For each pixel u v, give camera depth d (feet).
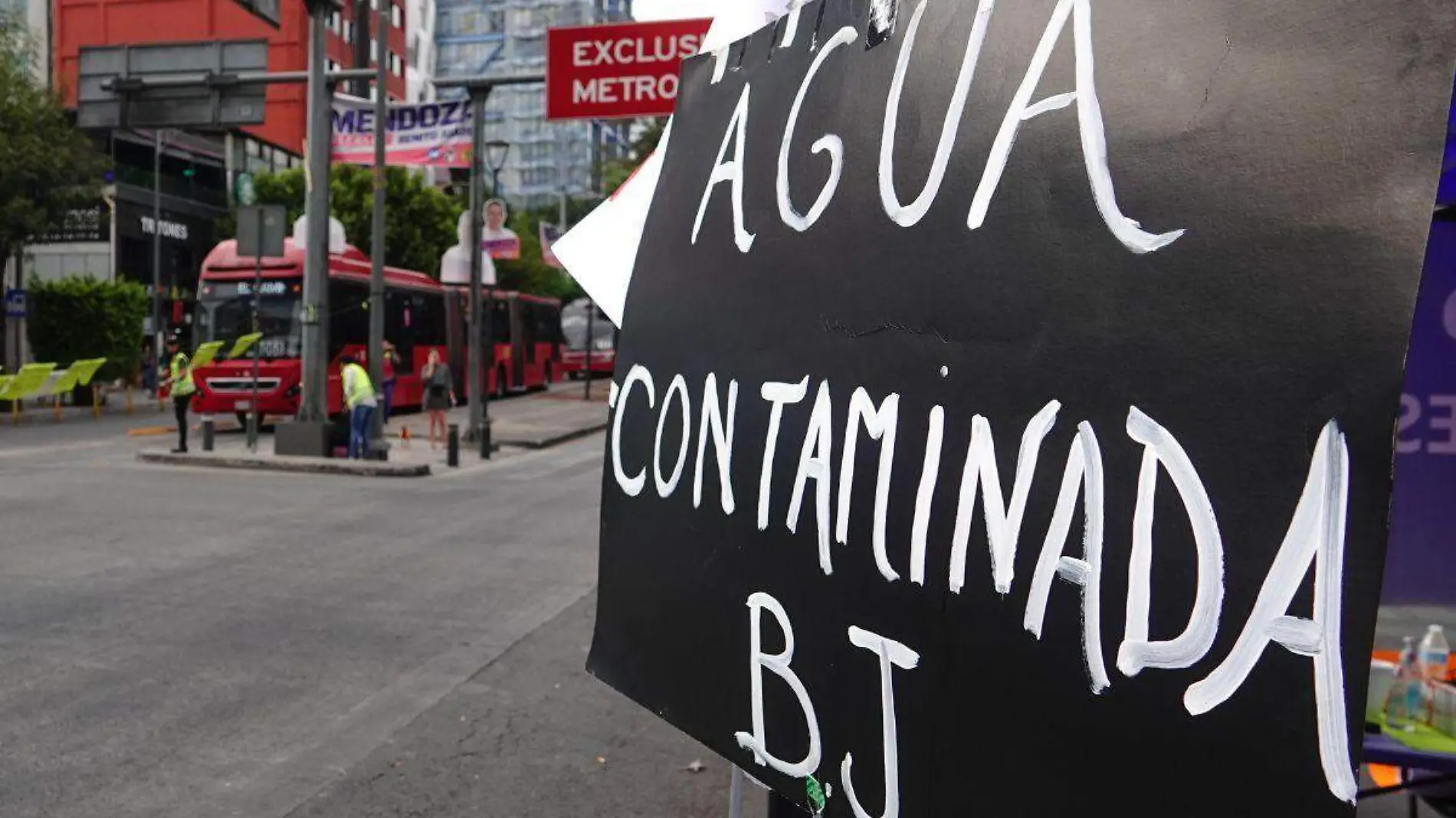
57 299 92.07
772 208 6.61
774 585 6.11
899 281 5.39
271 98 174.81
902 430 5.24
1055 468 4.39
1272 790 3.52
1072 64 4.61
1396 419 3.29
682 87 8.30
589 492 43.78
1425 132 3.36
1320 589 3.44
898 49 5.75
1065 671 4.26
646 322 7.88
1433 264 8.90
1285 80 3.78
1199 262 3.94
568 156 352.49
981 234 4.92
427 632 21.70
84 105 52.90
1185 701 3.81
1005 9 5.06
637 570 7.56
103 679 18.34
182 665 19.22
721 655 6.55
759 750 6.16
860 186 5.83
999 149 4.91
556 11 352.69
